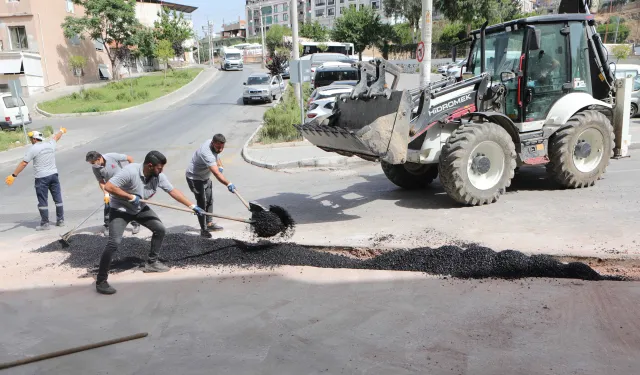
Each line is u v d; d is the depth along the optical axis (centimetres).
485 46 880
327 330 415
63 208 902
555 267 493
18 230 831
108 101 3241
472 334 393
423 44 1477
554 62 827
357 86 750
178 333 425
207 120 2383
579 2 925
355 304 461
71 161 1532
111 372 370
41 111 2845
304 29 7150
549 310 422
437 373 344
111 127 2308
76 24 3841
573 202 755
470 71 924
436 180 1014
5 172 1430
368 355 372
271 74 3275
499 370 342
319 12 10869
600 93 901
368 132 661
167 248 636
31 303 502
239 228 759
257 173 1216
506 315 420
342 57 3189
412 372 346
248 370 361
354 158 1252
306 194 964
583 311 416
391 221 726
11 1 3506
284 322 434
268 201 927
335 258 579
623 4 6003
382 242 625
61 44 3847
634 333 378
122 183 509
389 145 671
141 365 377
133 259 611
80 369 376
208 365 371
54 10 3762
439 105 756
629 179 888
